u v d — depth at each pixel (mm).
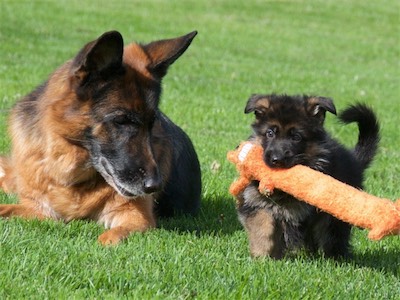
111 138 9047
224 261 7941
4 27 32188
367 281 7852
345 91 26609
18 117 10016
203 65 29328
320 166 8961
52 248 7668
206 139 16250
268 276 7492
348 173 9500
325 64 33250
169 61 9516
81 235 8766
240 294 6840
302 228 9055
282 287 7219
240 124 18641
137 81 9109
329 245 9109
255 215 8820
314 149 9016
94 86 8969
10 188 10867
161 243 8445
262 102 9453
